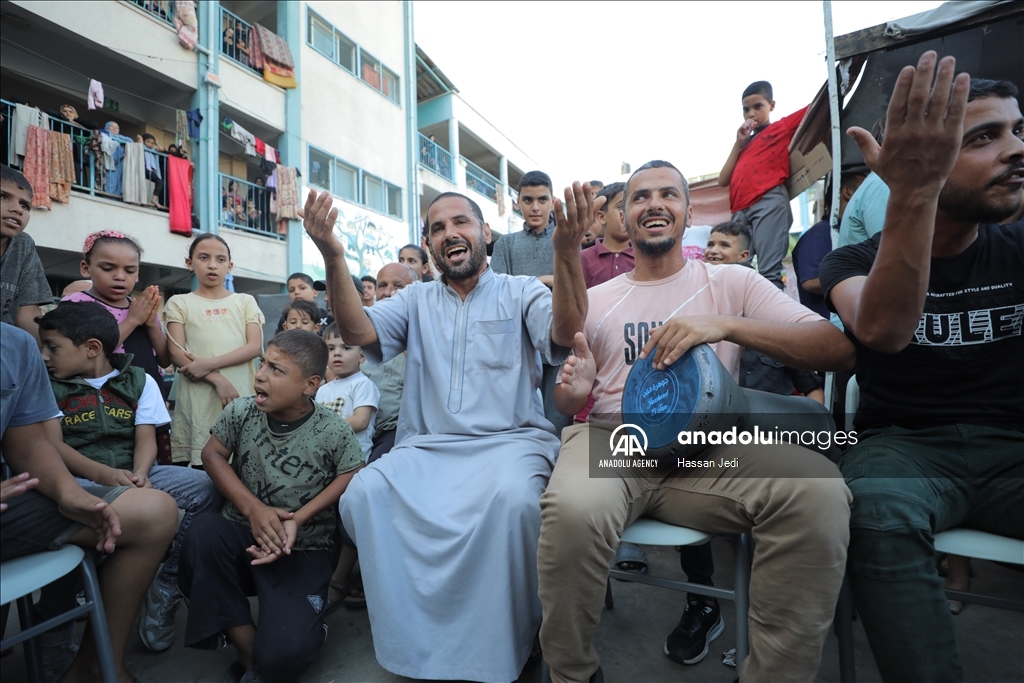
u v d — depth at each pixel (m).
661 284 1.75
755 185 3.85
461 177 17.16
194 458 2.72
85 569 1.38
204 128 9.05
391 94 13.83
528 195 3.06
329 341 2.64
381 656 1.60
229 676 1.66
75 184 7.18
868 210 2.30
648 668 1.68
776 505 1.22
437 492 1.72
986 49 2.65
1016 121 1.27
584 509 1.28
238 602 1.67
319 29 11.66
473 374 1.91
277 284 10.64
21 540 1.28
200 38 9.08
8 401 1.28
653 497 1.49
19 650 1.82
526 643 1.56
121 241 2.53
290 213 10.41
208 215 8.98
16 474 1.37
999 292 1.37
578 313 1.68
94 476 1.62
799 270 2.80
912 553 1.16
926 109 1.02
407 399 2.02
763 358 2.42
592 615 1.34
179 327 2.88
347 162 12.03
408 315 2.06
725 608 2.07
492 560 1.54
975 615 1.94
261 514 1.71
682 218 1.71
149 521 1.50
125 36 7.98
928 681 1.11
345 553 2.14
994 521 1.30
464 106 17.66
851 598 1.31
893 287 1.19
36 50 7.73
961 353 1.39
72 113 7.28
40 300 2.05
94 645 1.44
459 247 1.94
